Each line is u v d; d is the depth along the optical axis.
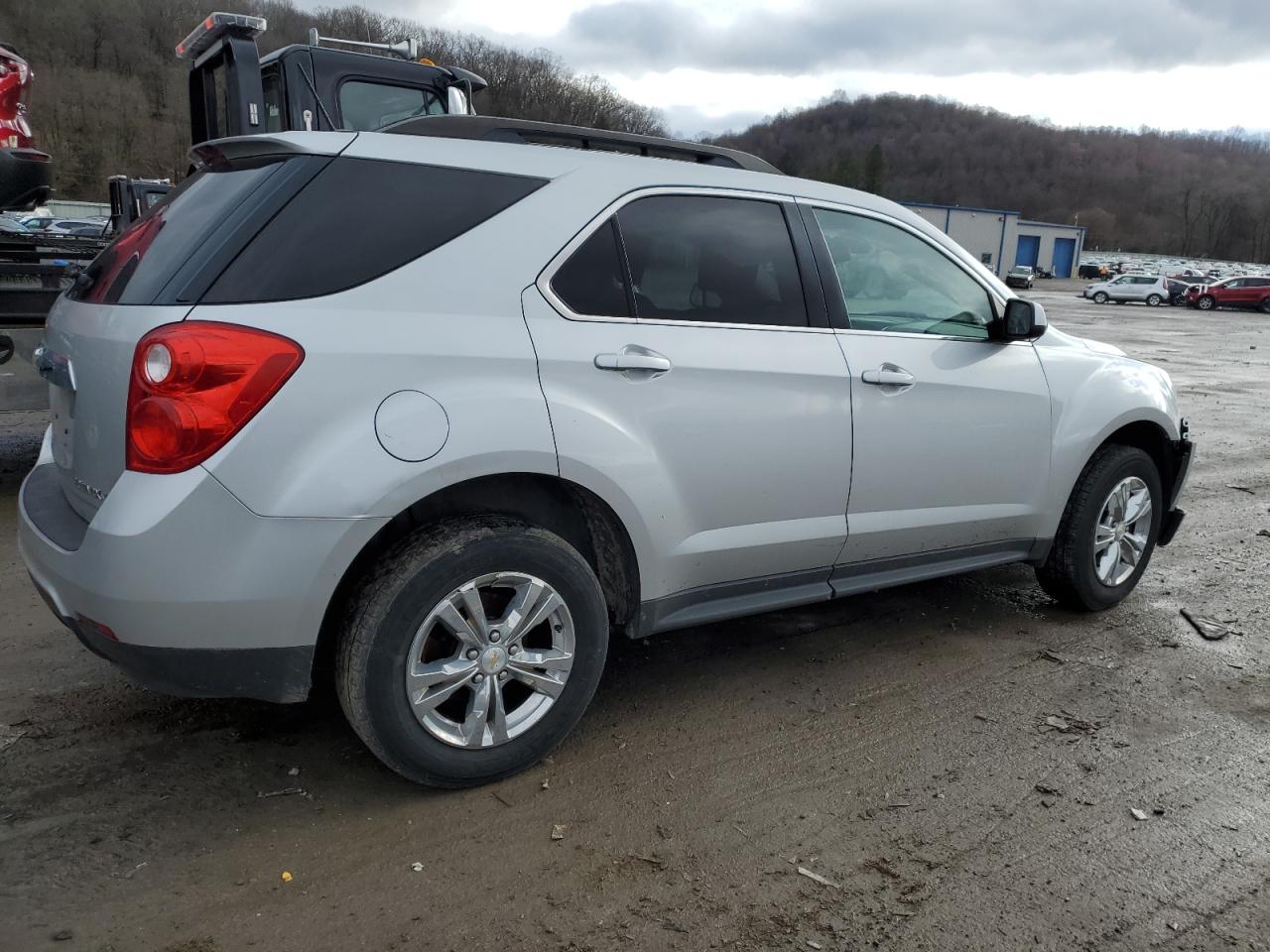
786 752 3.06
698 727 3.21
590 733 3.15
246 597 2.34
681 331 2.97
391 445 2.43
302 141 2.59
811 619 4.21
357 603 2.52
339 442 2.38
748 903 2.33
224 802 2.68
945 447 3.58
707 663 3.72
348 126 6.88
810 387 3.20
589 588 2.81
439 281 2.59
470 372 2.56
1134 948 2.21
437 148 2.73
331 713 3.20
